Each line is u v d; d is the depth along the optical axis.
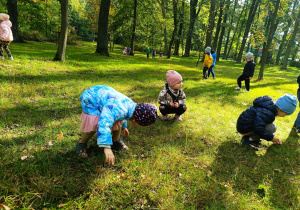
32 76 6.16
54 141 2.99
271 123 3.40
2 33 7.20
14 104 4.05
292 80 13.62
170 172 2.61
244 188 2.45
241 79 7.84
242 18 41.06
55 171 2.34
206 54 10.01
